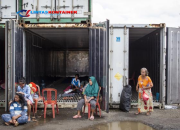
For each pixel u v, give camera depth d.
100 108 5.35
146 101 5.08
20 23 5.85
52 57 12.68
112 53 5.77
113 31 5.77
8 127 4.22
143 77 5.14
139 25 5.77
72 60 15.52
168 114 5.26
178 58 5.98
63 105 5.82
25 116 4.39
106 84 5.01
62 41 10.41
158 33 6.28
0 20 6.25
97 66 5.37
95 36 5.47
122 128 4.22
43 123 4.50
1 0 6.25
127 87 5.58
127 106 5.48
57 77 14.42
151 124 4.44
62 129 4.12
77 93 7.27
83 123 4.52
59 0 6.18
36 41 8.00
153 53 6.91
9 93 5.21
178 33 5.97
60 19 6.21
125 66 5.78
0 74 10.61
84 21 6.24
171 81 5.96
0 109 5.68
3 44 10.68
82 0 6.18
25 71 6.36
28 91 4.74
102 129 4.15
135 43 10.39
